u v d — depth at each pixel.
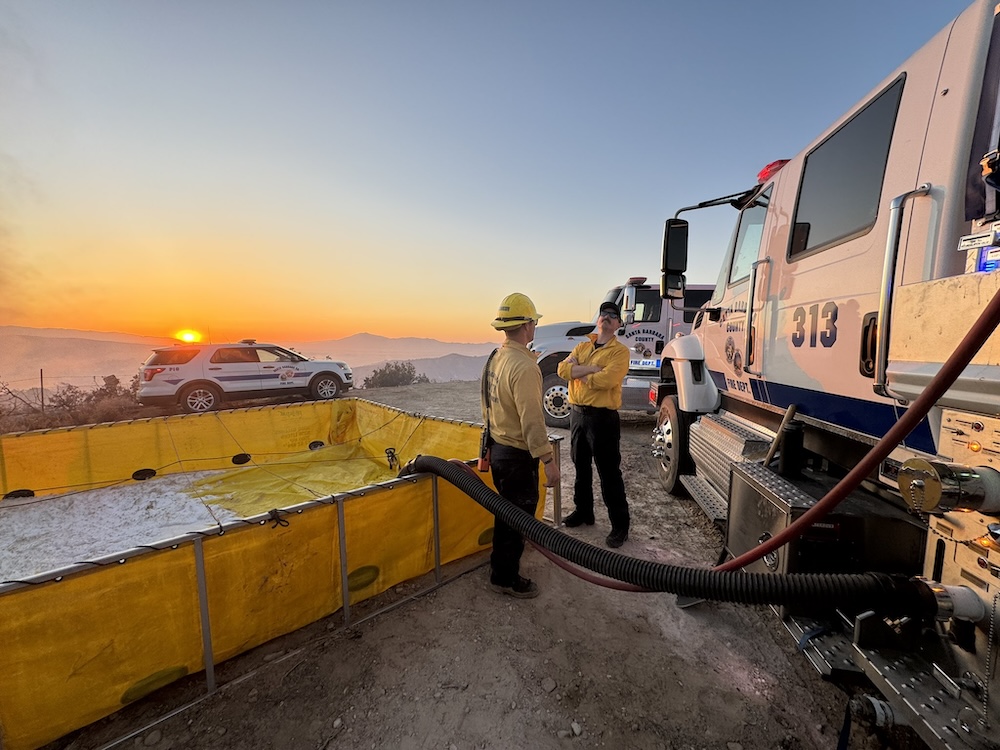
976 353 1.04
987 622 1.18
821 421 2.14
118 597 1.82
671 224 3.61
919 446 1.49
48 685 1.71
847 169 2.02
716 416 3.59
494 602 2.68
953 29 1.49
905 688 1.33
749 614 2.58
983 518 1.18
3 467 4.02
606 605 2.66
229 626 2.12
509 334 2.50
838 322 1.96
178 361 9.66
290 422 5.42
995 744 1.13
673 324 6.69
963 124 1.37
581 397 3.30
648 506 4.14
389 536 2.68
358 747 1.77
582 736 1.82
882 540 1.82
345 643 2.34
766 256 2.71
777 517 2.00
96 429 4.38
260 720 1.90
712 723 1.87
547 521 3.80
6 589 1.59
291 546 2.28
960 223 1.35
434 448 4.58
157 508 3.95
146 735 1.83
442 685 2.07
